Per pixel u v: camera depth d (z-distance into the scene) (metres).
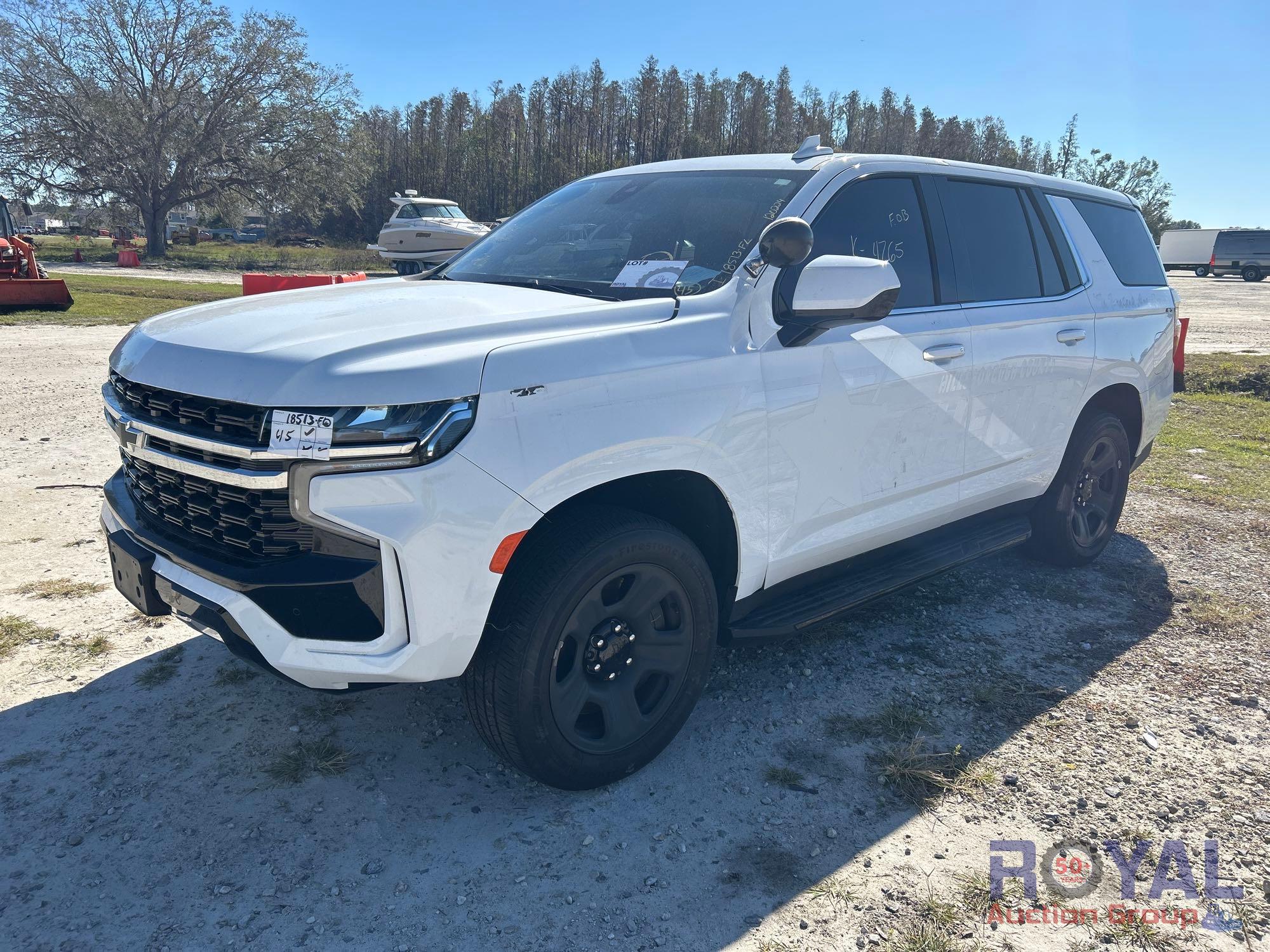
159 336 2.69
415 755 2.92
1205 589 4.61
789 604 3.27
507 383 2.32
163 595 2.63
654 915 2.27
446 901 2.29
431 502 2.22
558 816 2.65
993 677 3.61
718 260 3.01
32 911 2.20
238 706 3.16
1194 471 7.12
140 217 48.75
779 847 2.54
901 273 3.49
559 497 2.42
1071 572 4.82
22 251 18.70
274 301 2.95
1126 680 3.61
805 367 3.01
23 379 9.07
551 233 3.57
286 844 2.48
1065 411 4.30
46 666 3.37
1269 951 2.22
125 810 2.59
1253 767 3.02
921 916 2.29
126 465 3.12
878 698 3.40
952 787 2.85
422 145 91.50
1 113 42.50
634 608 2.68
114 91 43.28
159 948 2.10
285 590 2.28
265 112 45.09
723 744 3.06
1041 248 4.26
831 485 3.20
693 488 2.86
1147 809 2.78
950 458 3.69
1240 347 16.36
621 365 2.54
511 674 2.44
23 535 4.64
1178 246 52.00
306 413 2.19
